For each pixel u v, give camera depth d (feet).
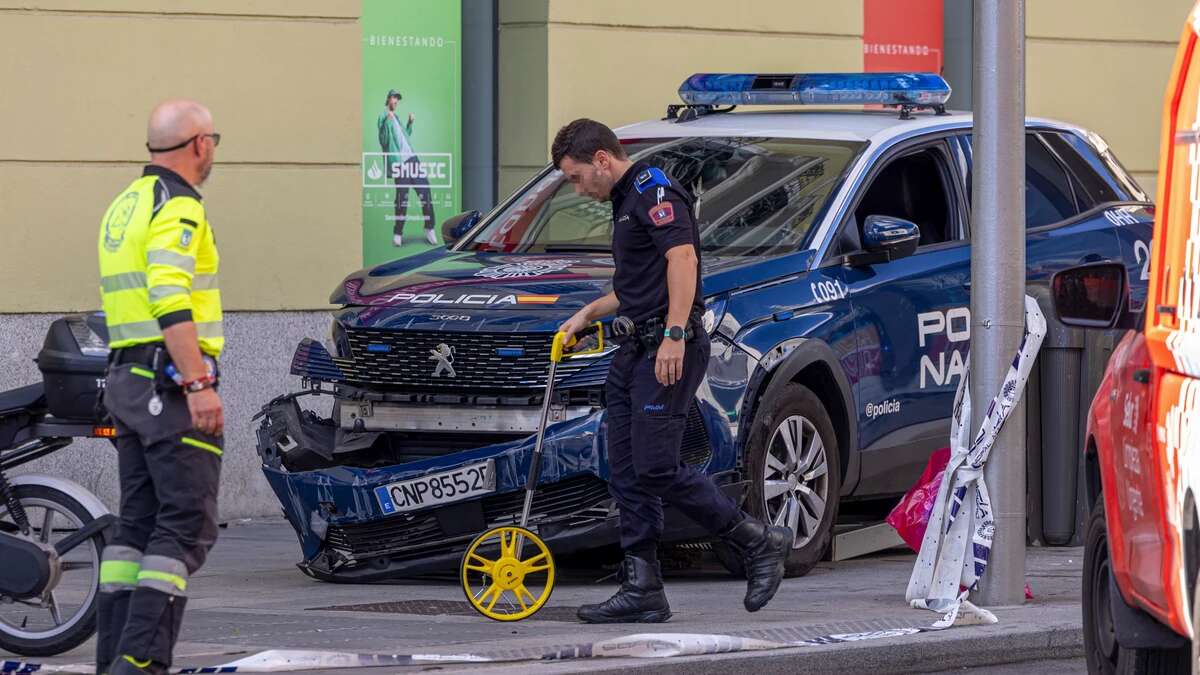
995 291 61.87
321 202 89.66
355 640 55.42
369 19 96.68
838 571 72.23
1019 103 62.23
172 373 44.91
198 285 45.73
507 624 58.59
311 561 68.33
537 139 97.55
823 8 103.65
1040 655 57.57
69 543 53.21
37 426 53.52
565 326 59.88
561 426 63.77
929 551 62.23
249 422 88.07
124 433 45.80
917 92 77.00
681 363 56.03
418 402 65.92
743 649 53.06
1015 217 62.08
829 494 69.77
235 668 49.52
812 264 69.46
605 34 98.27
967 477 61.67
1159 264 42.52
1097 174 81.92
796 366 67.46
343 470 66.69
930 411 73.77
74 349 52.11
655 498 58.13
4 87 83.71
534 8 97.25
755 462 66.39
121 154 85.81
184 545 45.24
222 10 87.45
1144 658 45.65
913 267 73.41
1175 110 42.11
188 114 45.60
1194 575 37.29
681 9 99.86
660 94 99.50
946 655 55.57
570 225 74.59
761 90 78.89
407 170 97.81
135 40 85.92
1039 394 77.77
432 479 64.90
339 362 67.82
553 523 64.49
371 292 68.18
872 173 73.00
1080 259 77.92
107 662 46.37
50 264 84.53
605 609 58.34
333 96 89.71
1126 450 43.70
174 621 45.14
